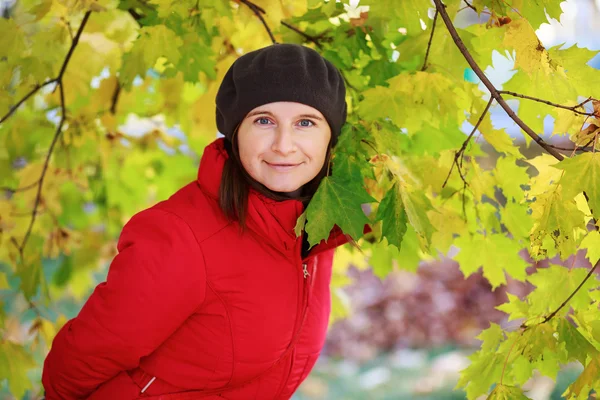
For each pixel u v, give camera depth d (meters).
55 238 2.82
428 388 4.27
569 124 1.59
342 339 5.03
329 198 1.47
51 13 2.42
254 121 1.45
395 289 5.56
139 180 3.31
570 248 1.51
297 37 2.14
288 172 1.47
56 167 2.85
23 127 2.78
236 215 1.48
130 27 2.60
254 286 1.50
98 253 3.47
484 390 1.74
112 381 1.57
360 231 1.45
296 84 1.41
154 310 1.43
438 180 1.92
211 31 1.99
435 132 1.98
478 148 1.92
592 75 1.58
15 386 2.35
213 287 1.48
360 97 1.96
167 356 1.55
